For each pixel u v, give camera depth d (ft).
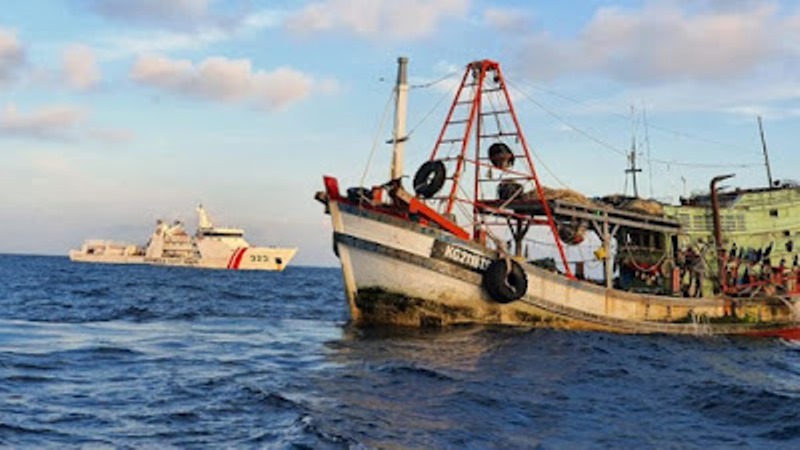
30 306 120.06
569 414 44.01
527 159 89.04
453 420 40.45
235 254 428.56
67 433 34.86
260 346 72.02
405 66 85.35
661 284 101.81
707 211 103.24
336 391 47.50
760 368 70.23
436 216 81.00
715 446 37.91
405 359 61.82
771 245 105.60
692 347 82.89
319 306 148.56
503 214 96.43
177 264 440.86
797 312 102.06
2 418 36.83
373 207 81.41
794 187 110.11
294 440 34.12
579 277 98.37
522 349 69.15
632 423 42.60
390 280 80.89
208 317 108.06
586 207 90.68
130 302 139.44
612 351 72.38
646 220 96.48
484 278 81.82
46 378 49.16
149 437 34.68
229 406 41.70
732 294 100.83
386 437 35.81
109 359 59.47
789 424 42.63
